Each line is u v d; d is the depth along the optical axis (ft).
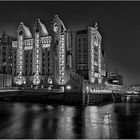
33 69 409.28
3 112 218.59
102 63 536.83
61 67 383.45
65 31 394.73
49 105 302.66
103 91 463.83
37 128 136.05
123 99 524.11
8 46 450.71
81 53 438.40
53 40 396.78
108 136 118.93
